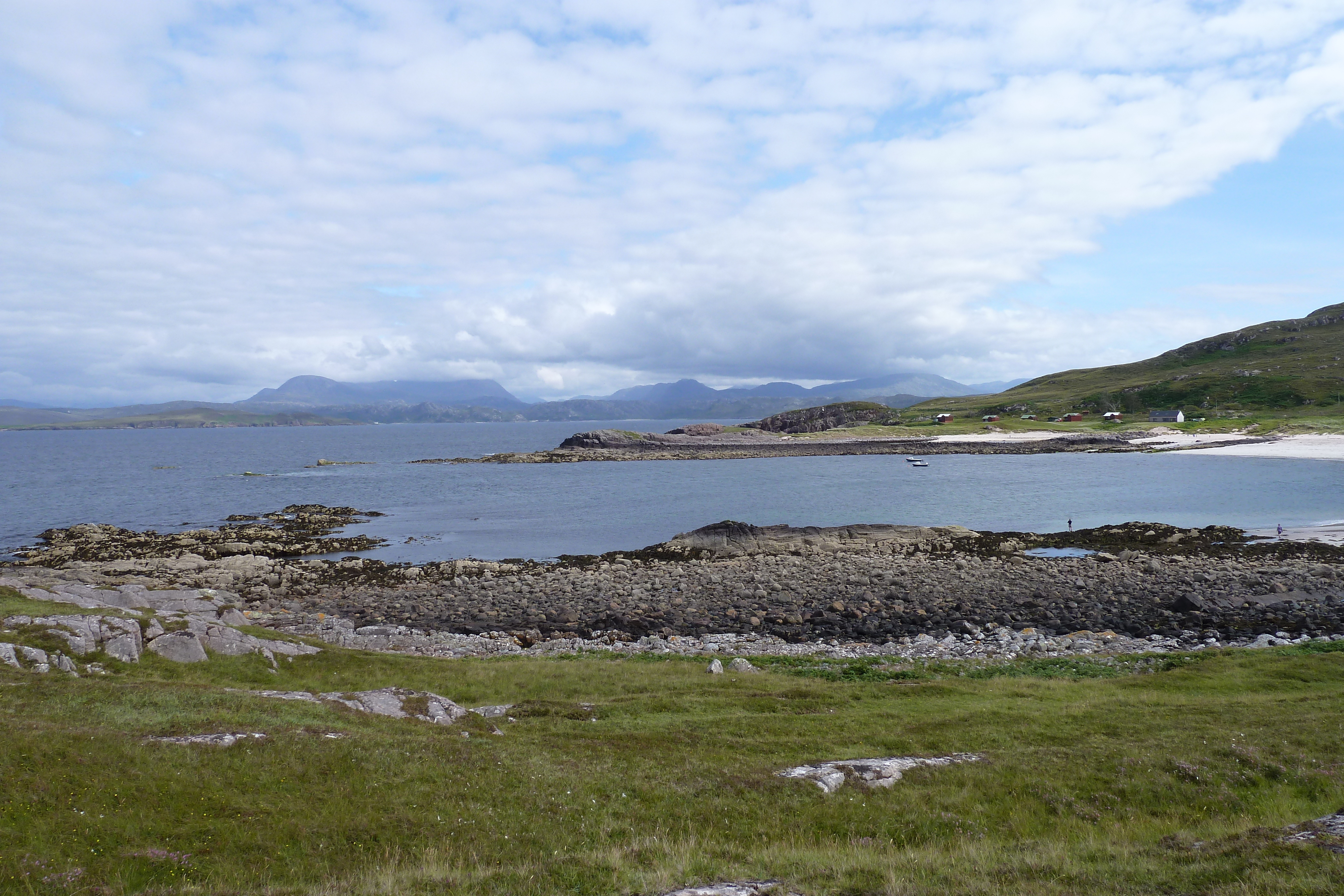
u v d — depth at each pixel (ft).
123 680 87.92
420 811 55.77
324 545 266.77
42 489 467.11
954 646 137.39
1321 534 237.25
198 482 509.35
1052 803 62.13
